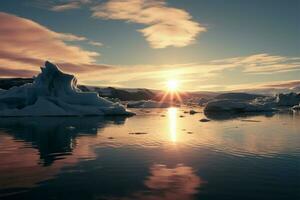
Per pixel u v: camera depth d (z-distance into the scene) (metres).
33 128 30.12
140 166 14.45
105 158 16.09
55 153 17.44
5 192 10.73
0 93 52.00
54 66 49.44
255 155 16.97
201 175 12.95
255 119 44.00
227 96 160.25
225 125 34.22
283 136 24.61
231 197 10.35
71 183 11.76
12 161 15.38
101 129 29.59
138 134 25.83
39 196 10.38
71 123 35.59
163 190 11.05
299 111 67.69
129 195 10.54
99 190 11.00
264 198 10.24
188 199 10.20
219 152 17.81
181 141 21.89
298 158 16.16
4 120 38.88
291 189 11.09
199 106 111.88
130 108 90.62
